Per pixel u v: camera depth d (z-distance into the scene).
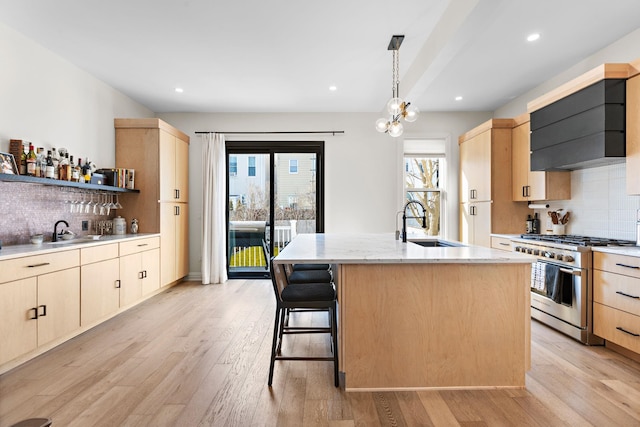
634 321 2.54
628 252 2.58
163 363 2.58
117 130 4.50
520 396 2.13
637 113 2.68
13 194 3.04
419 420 1.89
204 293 4.72
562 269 3.14
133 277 3.91
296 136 5.55
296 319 3.67
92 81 4.05
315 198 5.67
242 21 2.91
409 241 3.54
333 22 2.92
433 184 5.73
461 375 2.23
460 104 5.14
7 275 2.35
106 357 2.68
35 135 3.25
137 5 2.68
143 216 4.52
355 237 3.84
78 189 3.84
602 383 2.29
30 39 3.19
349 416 1.93
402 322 2.22
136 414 1.94
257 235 5.69
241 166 5.66
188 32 3.08
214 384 2.28
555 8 2.69
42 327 2.63
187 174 5.43
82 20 2.88
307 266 3.73
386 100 4.97
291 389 2.22
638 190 2.67
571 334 3.05
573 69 3.78
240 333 3.22
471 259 2.11
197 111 5.49
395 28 3.02
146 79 4.17
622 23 2.91
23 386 2.24
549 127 3.54
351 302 2.21
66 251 2.88
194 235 5.54
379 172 5.58
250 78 4.16
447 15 2.71
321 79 4.19
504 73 3.98
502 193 4.50
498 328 2.23
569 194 3.89
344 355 2.22
